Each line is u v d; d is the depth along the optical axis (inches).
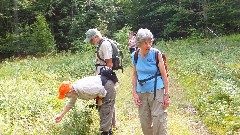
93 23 471.5
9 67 266.1
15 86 176.9
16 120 120.6
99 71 116.0
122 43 344.5
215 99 163.8
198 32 494.3
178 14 505.4
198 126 132.6
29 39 442.3
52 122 113.0
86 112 112.7
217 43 399.5
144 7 528.1
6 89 168.1
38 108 133.9
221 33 498.6
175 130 120.3
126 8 539.5
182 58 299.0
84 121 107.6
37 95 151.6
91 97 103.8
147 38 90.0
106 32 459.2
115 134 115.0
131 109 152.0
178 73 242.4
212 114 139.6
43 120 119.1
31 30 465.1
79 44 432.5
